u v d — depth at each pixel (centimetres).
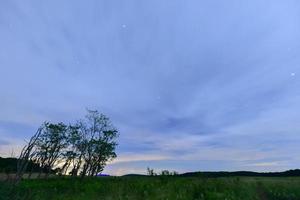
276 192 1264
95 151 3862
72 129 3647
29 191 992
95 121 3972
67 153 3516
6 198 839
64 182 2155
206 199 1174
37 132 1057
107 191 1517
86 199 1306
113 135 4025
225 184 1487
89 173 3850
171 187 1498
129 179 2236
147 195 1302
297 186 1359
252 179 1753
